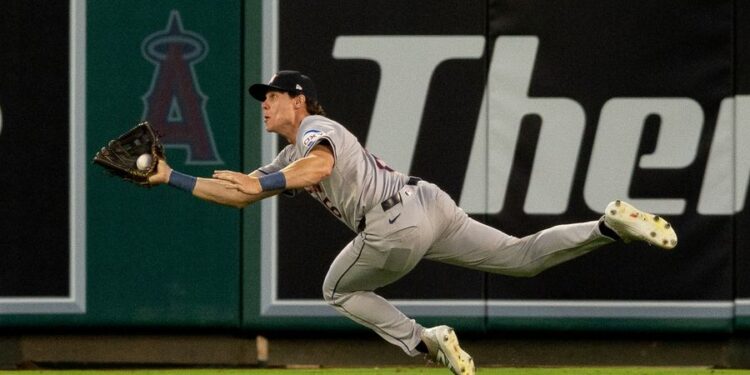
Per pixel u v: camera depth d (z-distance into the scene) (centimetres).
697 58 2622
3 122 2636
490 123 2638
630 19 2627
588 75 2630
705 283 2636
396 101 2641
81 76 2634
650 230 1855
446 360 1969
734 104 2622
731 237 2630
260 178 1756
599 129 2636
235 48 2641
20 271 2648
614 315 2648
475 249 1956
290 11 2634
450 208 1934
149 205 2652
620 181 2633
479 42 2633
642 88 2627
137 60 2641
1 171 2641
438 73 2636
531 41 2634
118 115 2642
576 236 1914
